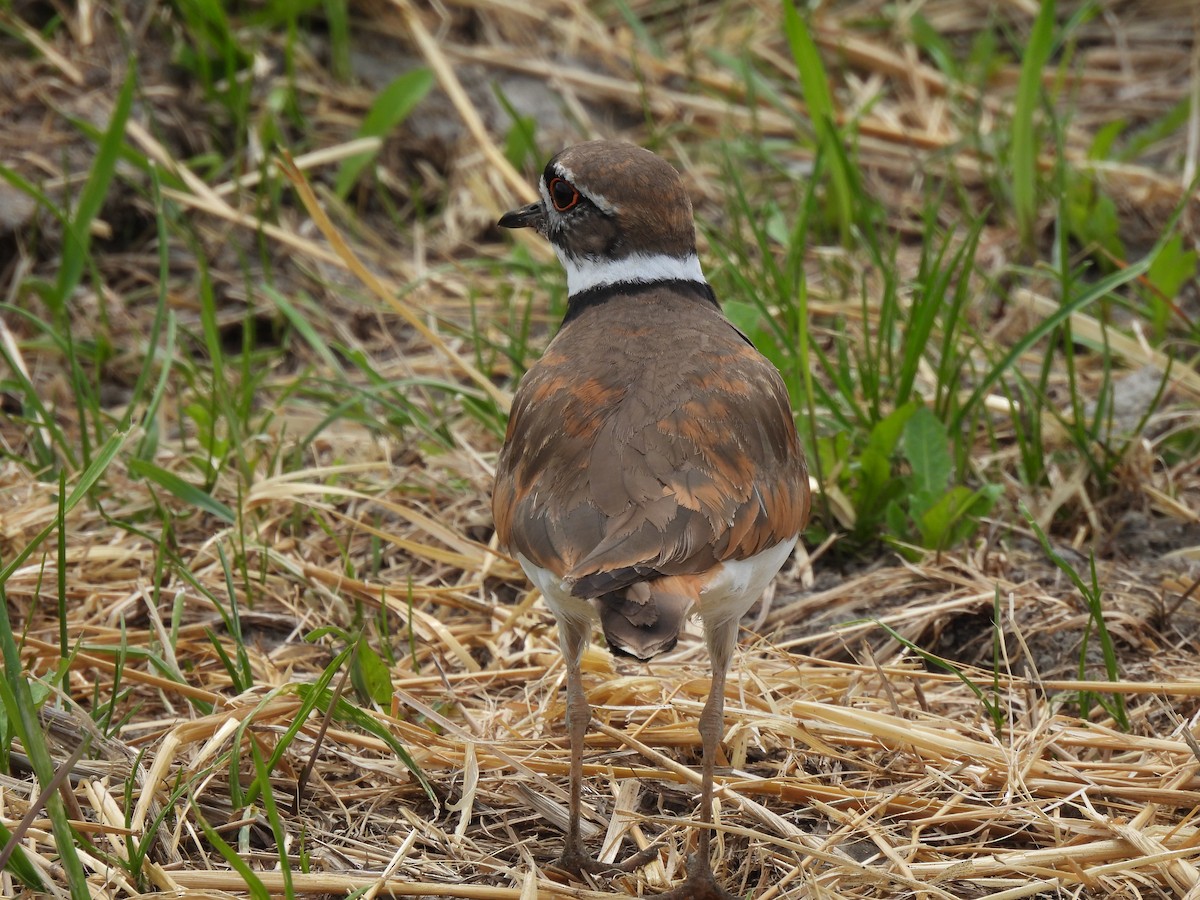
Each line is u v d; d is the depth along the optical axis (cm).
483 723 923
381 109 1519
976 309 1422
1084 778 852
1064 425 1165
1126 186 1555
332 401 1268
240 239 1470
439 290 1466
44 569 1052
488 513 1152
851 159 1584
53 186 1429
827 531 1122
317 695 808
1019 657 1002
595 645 988
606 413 800
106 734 862
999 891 786
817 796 855
